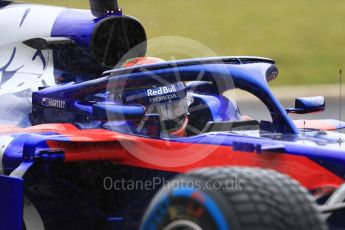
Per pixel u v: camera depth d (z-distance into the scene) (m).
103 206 22.27
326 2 74.25
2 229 20.14
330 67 59.22
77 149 20.39
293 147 19.78
